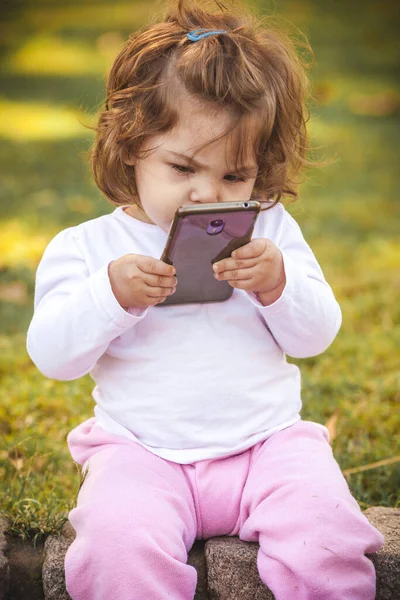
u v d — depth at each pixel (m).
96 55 12.51
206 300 2.61
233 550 2.46
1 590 2.49
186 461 2.54
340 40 13.61
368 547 2.37
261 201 2.82
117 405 2.62
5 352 4.44
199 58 2.48
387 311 4.96
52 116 9.45
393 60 12.40
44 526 2.65
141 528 2.32
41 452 3.44
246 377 2.61
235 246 2.45
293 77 2.72
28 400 3.92
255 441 2.59
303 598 2.32
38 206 6.59
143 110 2.50
